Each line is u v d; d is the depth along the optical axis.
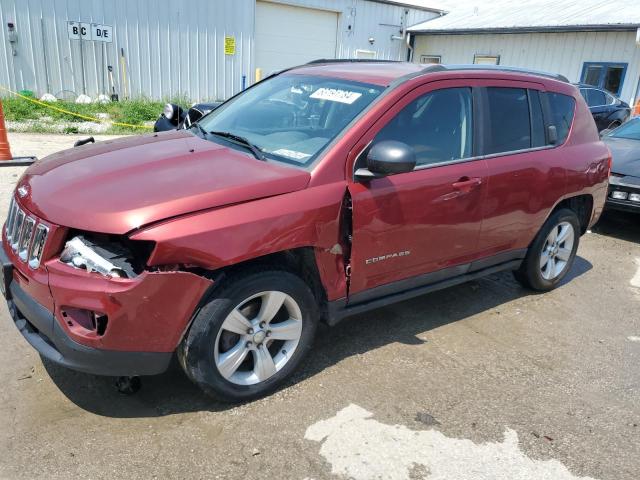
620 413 3.31
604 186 5.05
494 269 4.39
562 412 3.28
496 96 4.06
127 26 15.26
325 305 3.34
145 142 3.59
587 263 6.02
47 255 2.67
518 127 4.21
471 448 2.90
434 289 3.93
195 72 16.89
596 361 3.91
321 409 3.11
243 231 2.76
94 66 15.13
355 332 4.04
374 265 3.42
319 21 19.25
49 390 3.09
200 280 2.70
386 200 3.31
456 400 3.31
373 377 3.47
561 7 19.56
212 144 3.51
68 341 2.62
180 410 3.01
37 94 14.56
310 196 3.01
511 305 4.73
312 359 3.63
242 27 17.34
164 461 2.64
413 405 3.22
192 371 2.86
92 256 2.61
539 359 3.87
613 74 16.33
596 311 4.75
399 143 3.09
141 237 2.54
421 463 2.77
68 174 3.03
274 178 2.97
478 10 22.11
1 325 3.71
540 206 4.40
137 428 2.85
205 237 2.65
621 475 2.80
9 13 13.58
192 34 16.44
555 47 17.61
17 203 3.08
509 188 4.05
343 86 3.68
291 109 3.75
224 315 2.83
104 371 2.68
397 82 3.52
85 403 3.01
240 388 3.04
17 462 2.57
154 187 2.79
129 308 2.57
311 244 3.03
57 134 11.63
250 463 2.67
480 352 3.90
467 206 3.79
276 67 18.80
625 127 8.30
